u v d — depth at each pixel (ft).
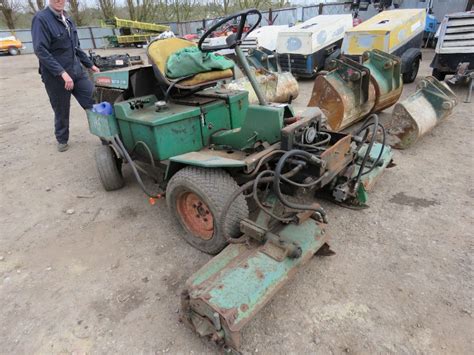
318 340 6.29
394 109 13.44
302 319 6.72
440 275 7.56
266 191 8.27
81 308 7.39
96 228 10.20
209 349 6.30
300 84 27.22
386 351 6.03
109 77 11.53
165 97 9.61
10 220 11.00
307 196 10.37
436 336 6.24
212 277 6.41
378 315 6.70
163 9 107.55
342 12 50.85
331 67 15.39
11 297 7.84
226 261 6.93
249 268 6.46
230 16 8.14
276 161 8.25
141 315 7.11
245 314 5.74
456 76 19.92
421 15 23.48
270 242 6.93
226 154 8.88
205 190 7.57
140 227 10.07
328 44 26.50
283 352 6.11
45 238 9.93
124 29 78.02
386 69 16.58
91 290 7.86
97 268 8.55
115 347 6.47
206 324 6.02
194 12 108.37
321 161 7.34
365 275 7.67
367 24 22.89
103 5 107.76
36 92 31.58
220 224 7.03
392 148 13.93
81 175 13.79
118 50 69.77
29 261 9.01
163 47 9.86
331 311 6.84
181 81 9.42
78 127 20.07
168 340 6.53
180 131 9.29
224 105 10.05
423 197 10.48
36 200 12.10
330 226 9.39
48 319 7.19
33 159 15.79
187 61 9.23
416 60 23.47
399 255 8.20
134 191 12.20
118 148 10.02
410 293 7.15
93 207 11.35
